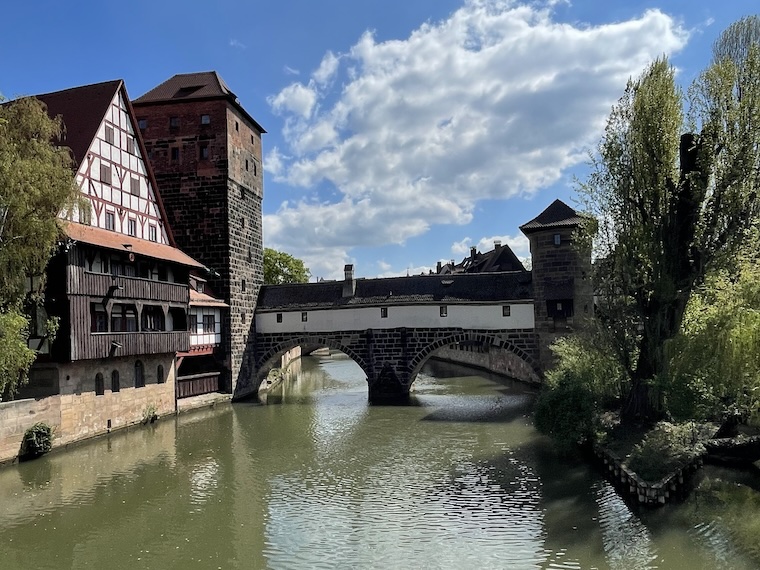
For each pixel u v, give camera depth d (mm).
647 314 20406
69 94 28969
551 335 34719
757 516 14086
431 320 37219
